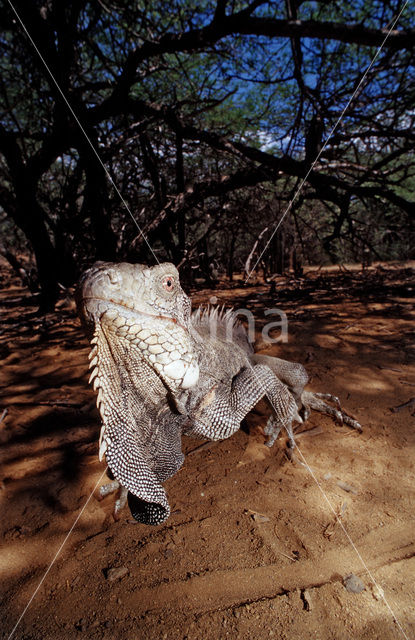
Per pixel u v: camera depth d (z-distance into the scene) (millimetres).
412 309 8492
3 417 4414
